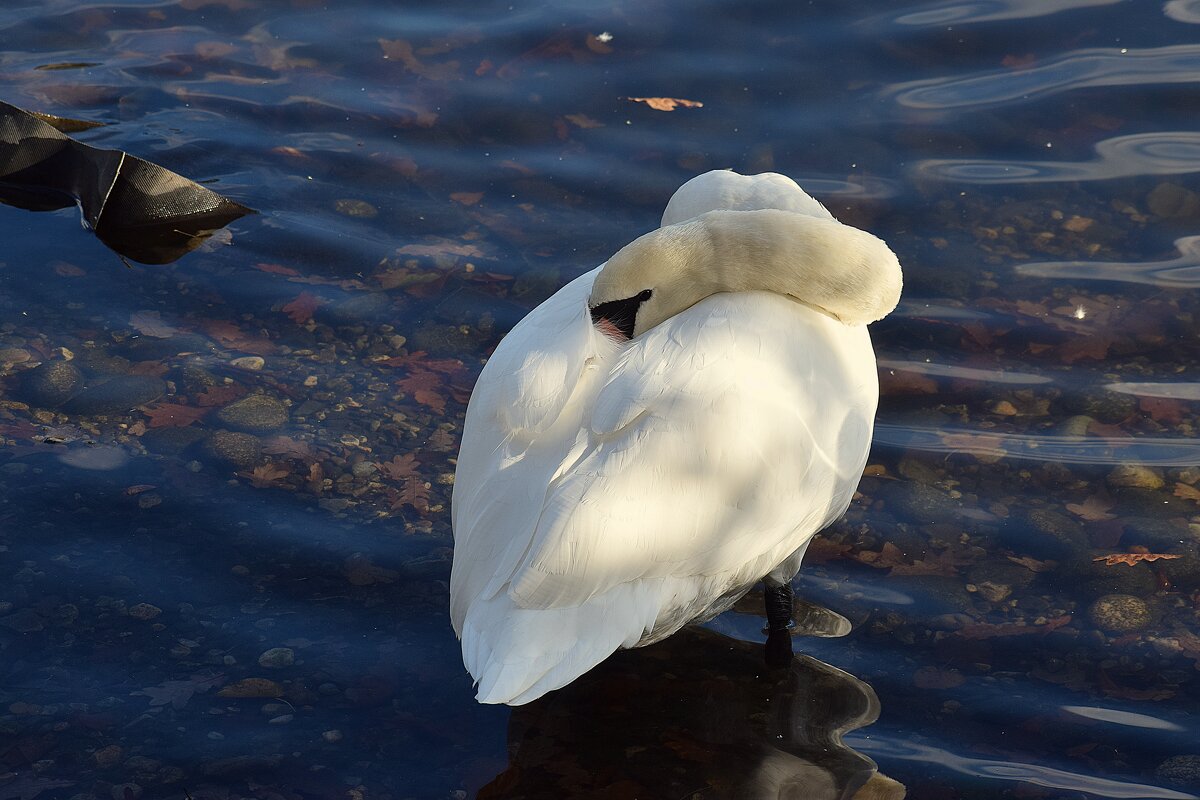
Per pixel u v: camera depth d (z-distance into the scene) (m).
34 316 7.82
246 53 10.39
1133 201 8.78
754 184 6.74
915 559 6.39
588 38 10.55
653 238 5.97
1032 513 6.61
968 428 7.15
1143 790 5.12
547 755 5.38
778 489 5.27
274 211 8.86
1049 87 9.80
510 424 5.10
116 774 5.16
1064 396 7.33
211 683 5.62
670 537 4.99
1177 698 5.57
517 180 9.14
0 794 5.04
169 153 9.25
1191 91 9.65
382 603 6.10
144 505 6.55
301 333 7.85
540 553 4.77
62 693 5.52
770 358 5.31
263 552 6.34
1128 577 6.21
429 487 6.80
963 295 8.08
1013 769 5.24
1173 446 6.97
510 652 4.74
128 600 6.00
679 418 5.00
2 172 9.07
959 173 9.06
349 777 5.22
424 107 9.80
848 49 10.32
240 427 7.10
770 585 6.06
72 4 10.96
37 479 6.64
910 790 5.16
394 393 7.42
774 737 5.47
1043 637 5.92
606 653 4.89
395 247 8.55
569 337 5.21
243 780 5.17
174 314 7.94
